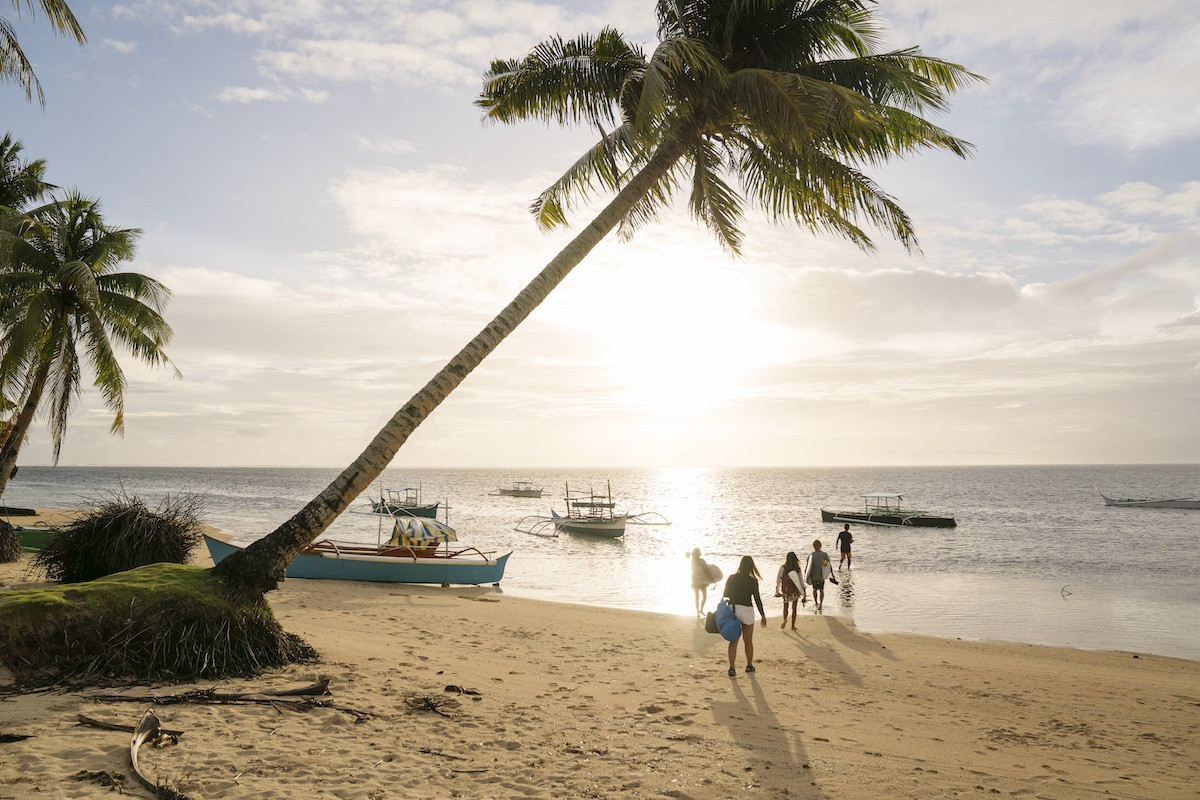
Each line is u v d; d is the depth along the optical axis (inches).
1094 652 541.6
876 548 1459.2
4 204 882.1
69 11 349.4
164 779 200.8
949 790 242.7
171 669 300.8
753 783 235.3
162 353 833.5
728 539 1647.4
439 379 364.5
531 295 388.2
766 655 476.1
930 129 446.6
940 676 441.4
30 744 216.7
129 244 791.1
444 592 761.6
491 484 7303.2
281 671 327.6
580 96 477.7
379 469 356.2
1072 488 5511.8
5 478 735.7
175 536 572.1
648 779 232.2
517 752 250.7
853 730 310.5
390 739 252.4
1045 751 299.4
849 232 491.8
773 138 435.8
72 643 290.2
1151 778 269.9
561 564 1144.2
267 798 194.5
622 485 7155.5
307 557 796.6
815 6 452.8
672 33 478.9
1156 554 1337.4
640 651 468.8
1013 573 1056.8
